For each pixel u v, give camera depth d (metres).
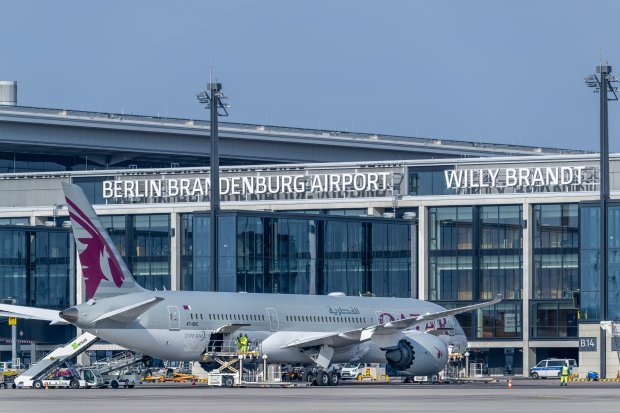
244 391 198.38
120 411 137.38
